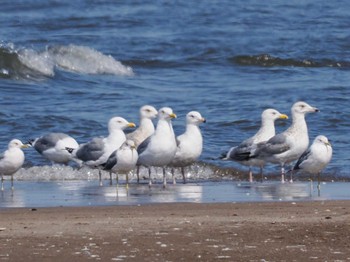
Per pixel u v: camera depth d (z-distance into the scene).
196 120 20.56
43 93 31.86
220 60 39.22
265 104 30.06
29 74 34.28
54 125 26.83
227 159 21.50
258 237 12.62
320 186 19.52
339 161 22.61
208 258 11.45
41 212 15.13
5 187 19.78
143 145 19.77
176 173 22.12
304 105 20.84
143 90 33.00
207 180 21.38
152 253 11.68
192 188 19.33
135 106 29.89
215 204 16.02
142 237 12.61
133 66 38.34
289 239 12.50
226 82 34.84
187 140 20.48
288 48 41.03
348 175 21.36
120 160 18.61
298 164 18.83
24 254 11.60
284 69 37.72
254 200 16.92
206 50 40.69
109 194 18.23
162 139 19.56
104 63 36.88
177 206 15.77
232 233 12.88
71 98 31.17
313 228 13.21
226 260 11.36
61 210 15.36
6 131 26.11
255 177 21.69
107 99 31.09
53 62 35.88
